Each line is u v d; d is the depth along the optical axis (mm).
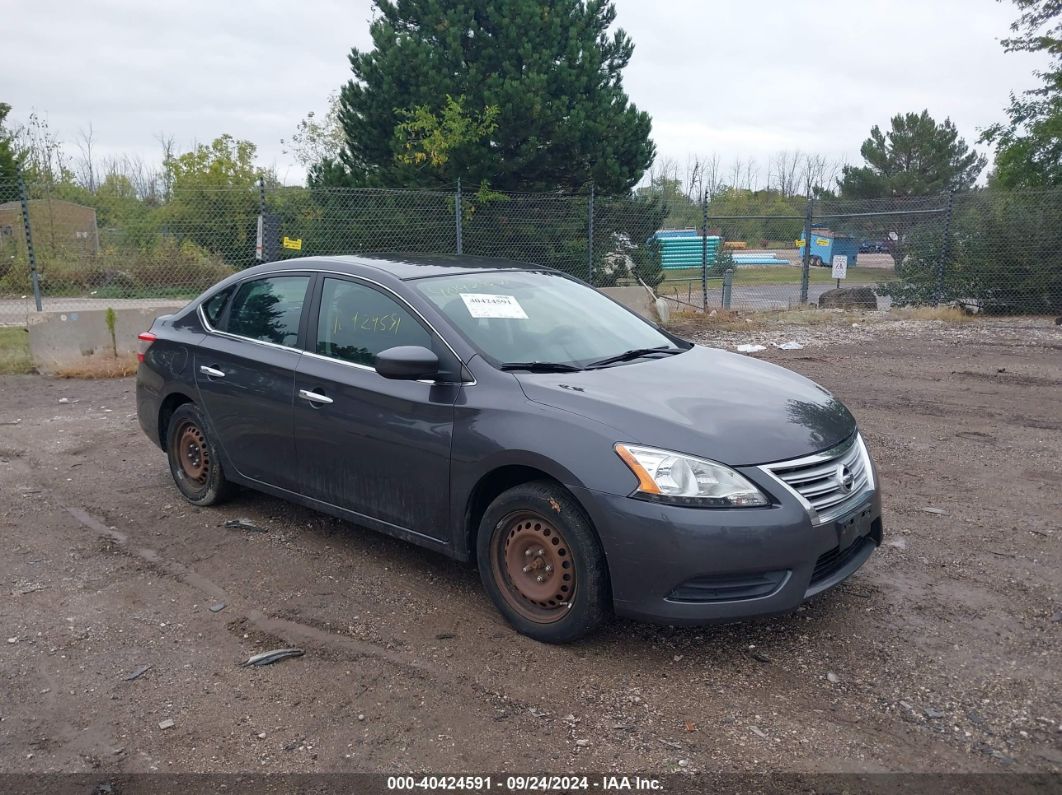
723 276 18719
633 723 3135
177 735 3090
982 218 16797
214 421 5227
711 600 3377
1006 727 3111
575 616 3578
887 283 19078
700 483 3344
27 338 12055
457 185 14180
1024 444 6961
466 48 18016
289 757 2953
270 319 5008
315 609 4086
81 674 3516
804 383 4395
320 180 18688
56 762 2939
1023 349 12086
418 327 4246
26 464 6625
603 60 19094
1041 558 4625
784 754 2951
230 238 15516
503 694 3330
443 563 4633
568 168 17781
